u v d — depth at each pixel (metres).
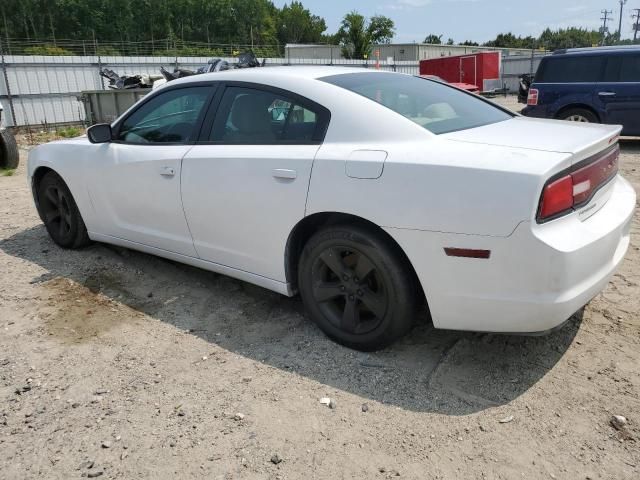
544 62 10.53
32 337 3.39
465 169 2.52
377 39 68.00
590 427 2.46
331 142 2.98
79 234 4.70
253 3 103.44
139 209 3.99
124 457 2.37
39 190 4.92
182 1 96.25
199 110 3.64
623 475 2.19
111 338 3.37
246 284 4.10
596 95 9.95
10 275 4.36
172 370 3.01
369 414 2.61
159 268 4.44
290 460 2.33
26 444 2.47
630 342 3.10
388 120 2.89
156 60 24.11
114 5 87.88
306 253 3.13
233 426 2.54
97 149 4.25
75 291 4.05
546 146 2.61
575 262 2.47
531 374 2.86
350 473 2.25
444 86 3.75
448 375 2.88
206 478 2.25
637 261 4.30
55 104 21.34
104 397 2.79
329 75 3.33
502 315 2.58
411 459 2.31
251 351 3.19
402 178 2.66
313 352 3.15
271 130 3.26
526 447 2.36
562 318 2.53
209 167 3.42
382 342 2.98
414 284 2.87
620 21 68.62
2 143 8.53
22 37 82.44
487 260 2.51
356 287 2.99
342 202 2.85
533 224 2.40
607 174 2.88
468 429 2.48
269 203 3.15
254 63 13.02
